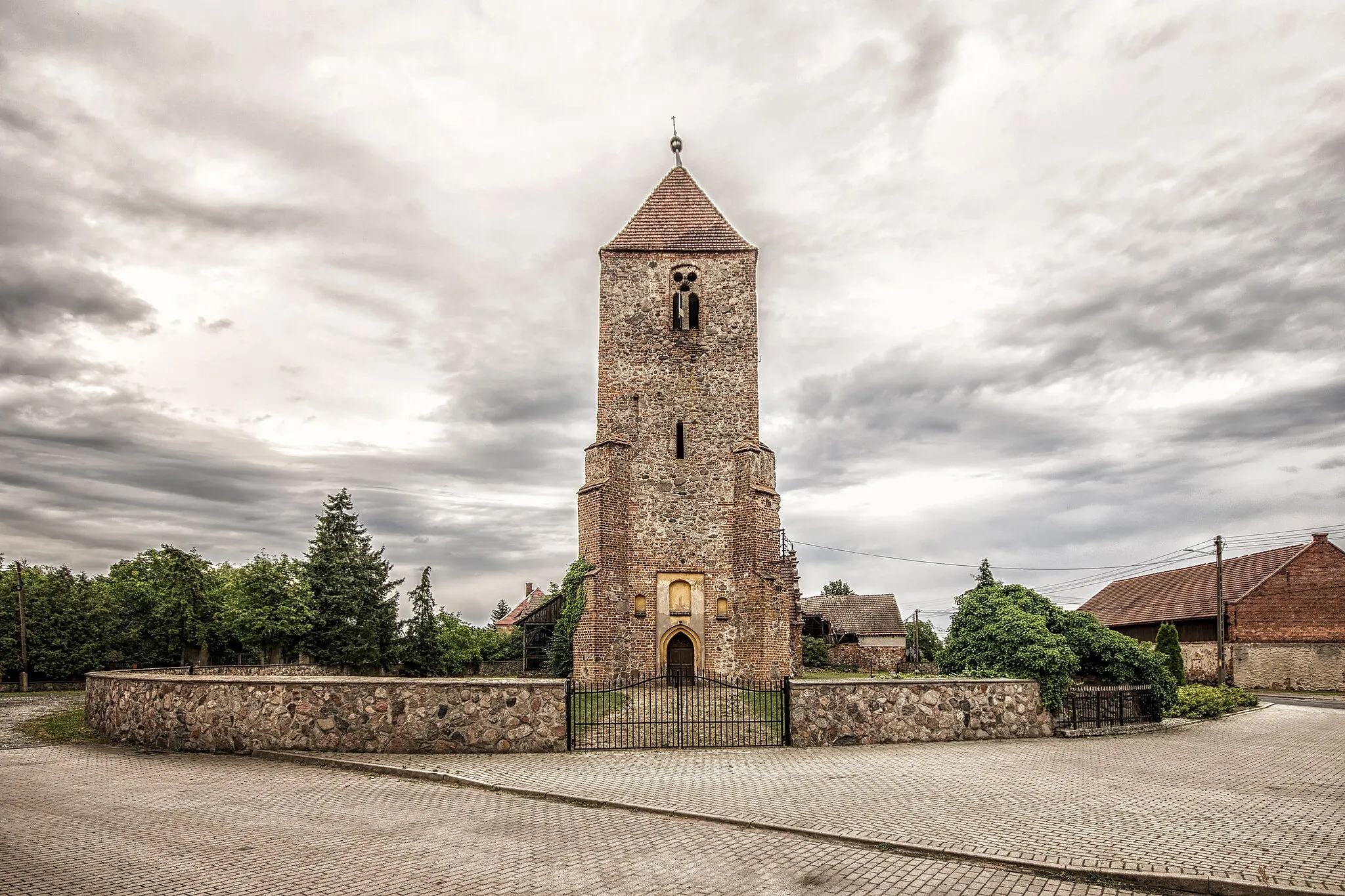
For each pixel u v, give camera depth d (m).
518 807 11.92
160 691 17.25
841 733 17.91
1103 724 21.55
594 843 9.96
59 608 41.59
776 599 32.94
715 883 8.49
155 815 11.12
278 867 8.86
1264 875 8.55
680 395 34.72
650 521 33.62
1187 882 8.44
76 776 14.02
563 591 34.00
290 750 16.09
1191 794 12.67
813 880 8.62
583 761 15.42
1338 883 8.32
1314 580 46.50
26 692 36.03
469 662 49.78
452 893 8.12
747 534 33.41
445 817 11.23
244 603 43.84
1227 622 47.53
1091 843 9.72
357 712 16.31
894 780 13.64
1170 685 23.92
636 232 36.16
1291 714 29.34
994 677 20.47
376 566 48.09
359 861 9.11
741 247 35.81
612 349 35.00
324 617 45.69
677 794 12.48
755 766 15.03
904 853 9.55
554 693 16.72
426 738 16.25
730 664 32.69
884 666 64.94
